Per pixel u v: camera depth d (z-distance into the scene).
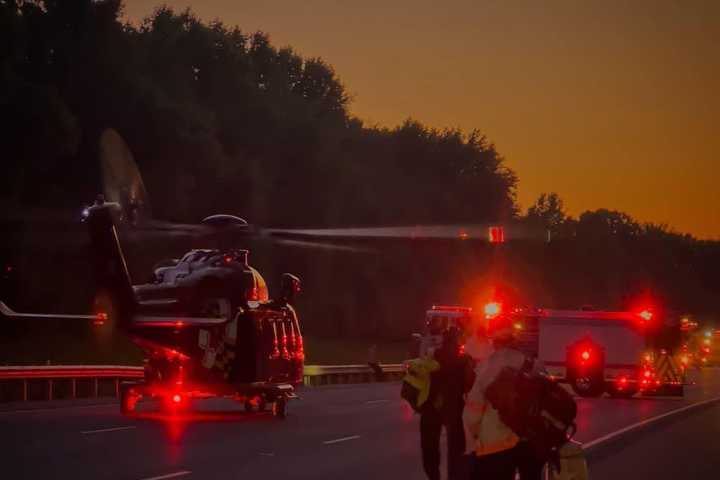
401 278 193.00
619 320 92.94
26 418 55.56
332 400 80.94
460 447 31.75
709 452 48.28
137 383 59.22
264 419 60.50
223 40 177.12
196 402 73.00
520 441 22.98
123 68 131.12
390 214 195.38
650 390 93.12
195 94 166.62
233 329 59.22
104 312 57.00
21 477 34.16
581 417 67.88
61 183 123.88
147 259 112.69
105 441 45.34
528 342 93.81
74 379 73.25
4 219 115.88
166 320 57.78
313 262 175.75
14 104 112.94
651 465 42.84
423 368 31.98
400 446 47.59
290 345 64.00
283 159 175.12
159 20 171.12
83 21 129.38
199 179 145.12
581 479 25.06
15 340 113.38
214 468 37.94
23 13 126.25
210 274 58.75
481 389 23.17
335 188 180.00
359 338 186.50
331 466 39.94
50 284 119.12
